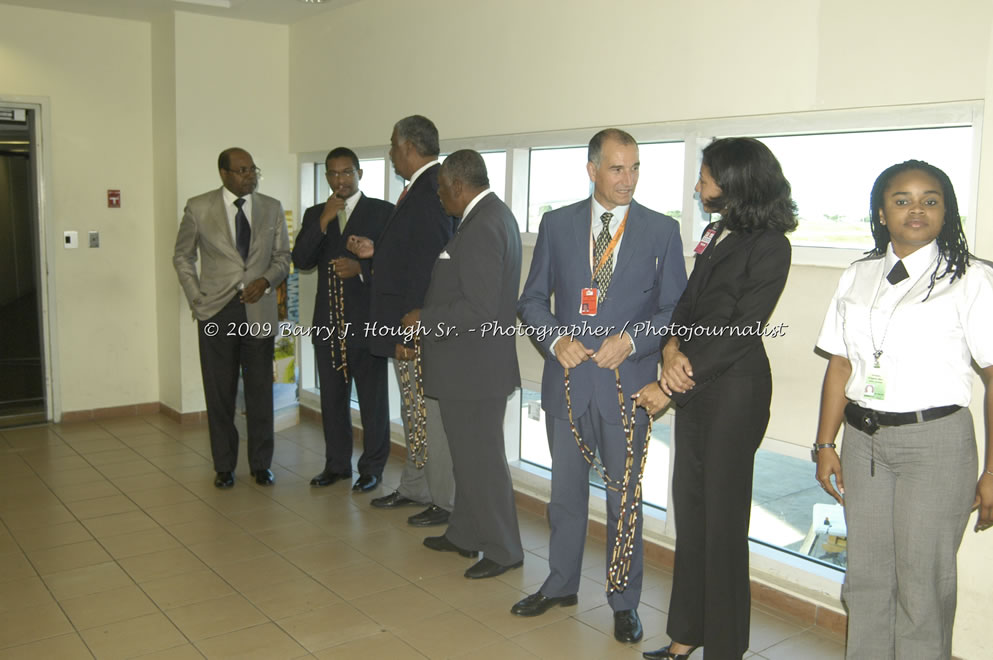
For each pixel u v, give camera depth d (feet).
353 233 13.48
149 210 19.15
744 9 9.82
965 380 6.97
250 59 18.57
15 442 16.96
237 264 13.69
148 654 8.69
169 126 18.07
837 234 9.48
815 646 9.21
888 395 7.11
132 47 18.53
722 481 7.81
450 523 11.48
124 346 19.19
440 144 14.79
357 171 13.62
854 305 7.41
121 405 19.29
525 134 13.03
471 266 9.87
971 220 8.30
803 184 9.75
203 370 13.99
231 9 17.33
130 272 19.07
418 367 11.91
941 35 8.21
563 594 9.83
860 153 9.23
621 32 11.33
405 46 15.43
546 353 9.48
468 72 14.05
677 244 9.01
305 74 18.52
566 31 12.17
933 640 7.17
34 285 18.70
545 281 9.48
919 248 7.07
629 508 8.92
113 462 15.72
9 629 9.20
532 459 14.11
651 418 8.59
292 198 19.49
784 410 9.79
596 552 11.80
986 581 8.18
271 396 14.46
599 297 8.95
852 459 7.50
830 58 9.07
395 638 9.12
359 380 13.80
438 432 12.17
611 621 9.63
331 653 8.77
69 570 10.81
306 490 14.19
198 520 12.71
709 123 10.42
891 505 7.34
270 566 11.03
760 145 7.68
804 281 9.55
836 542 10.17
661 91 10.85
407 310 11.80
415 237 11.71
